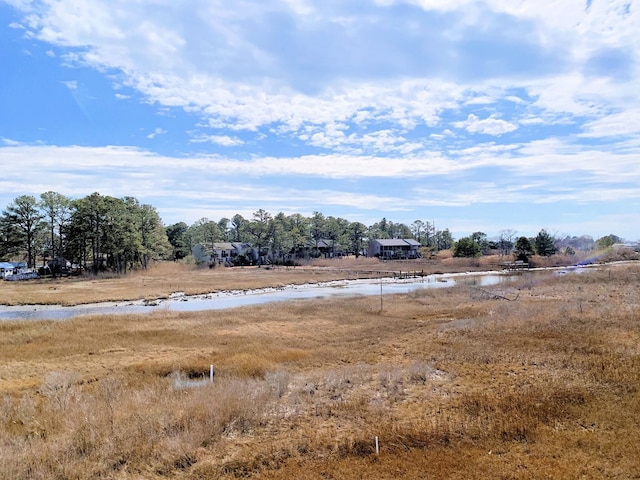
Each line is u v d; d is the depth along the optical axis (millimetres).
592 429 9008
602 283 36938
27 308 34594
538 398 10883
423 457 8242
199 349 19172
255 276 63000
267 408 11164
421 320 25703
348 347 19188
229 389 11789
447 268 75875
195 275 64750
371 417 10500
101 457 8312
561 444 8406
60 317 30016
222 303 37281
